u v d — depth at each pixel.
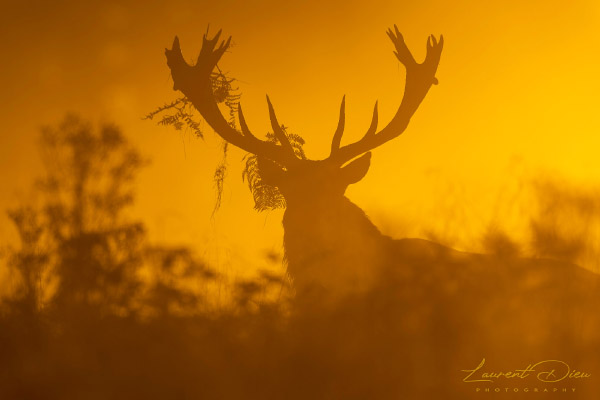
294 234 30.16
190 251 21.16
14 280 22.03
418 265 22.70
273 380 20.12
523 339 22.23
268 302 21.16
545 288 22.45
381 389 20.80
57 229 22.36
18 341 20.78
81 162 23.44
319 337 20.81
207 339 20.31
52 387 19.81
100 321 20.78
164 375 19.84
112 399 19.69
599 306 22.45
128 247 21.67
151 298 20.78
